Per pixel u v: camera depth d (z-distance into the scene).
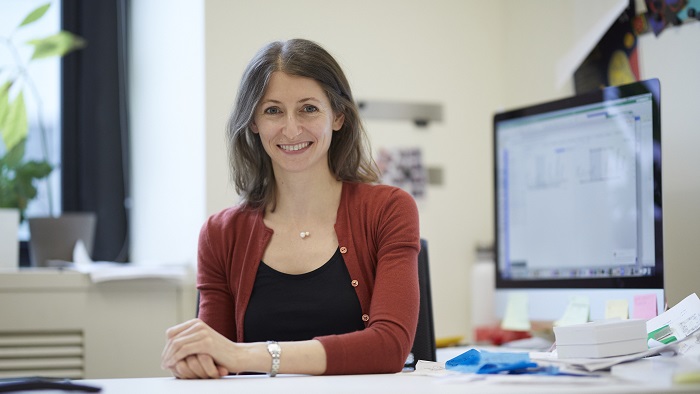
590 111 2.34
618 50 2.68
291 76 1.82
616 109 2.25
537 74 3.22
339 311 1.80
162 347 2.88
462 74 3.45
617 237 2.24
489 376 1.36
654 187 2.12
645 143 2.16
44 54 3.34
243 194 1.95
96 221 3.72
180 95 3.32
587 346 1.52
